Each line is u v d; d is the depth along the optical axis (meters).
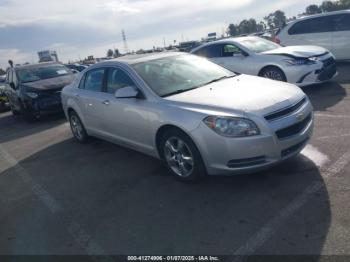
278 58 8.27
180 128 4.01
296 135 3.86
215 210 3.63
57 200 4.46
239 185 4.06
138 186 4.48
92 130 6.14
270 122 3.66
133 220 3.69
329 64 8.29
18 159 6.54
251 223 3.31
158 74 4.89
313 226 3.12
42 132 8.66
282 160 3.82
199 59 5.60
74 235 3.58
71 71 11.38
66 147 6.82
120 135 5.30
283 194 3.72
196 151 3.98
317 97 7.71
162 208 3.84
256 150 3.64
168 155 4.41
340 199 3.47
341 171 4.02
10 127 10.30
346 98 7.25
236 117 3.67
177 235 3.31
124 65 5.14
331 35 11.01
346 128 5.41
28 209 4.32
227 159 3.74
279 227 3.18
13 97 11.09
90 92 5.88
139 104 4.62
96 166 5.46
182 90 4.57
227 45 9.43
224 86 4.52
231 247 3.03
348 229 3.00
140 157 5.55
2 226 3.98
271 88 4.27
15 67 11.44
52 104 9.80
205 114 3.81
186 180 4.29
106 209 4.02
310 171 4.13
